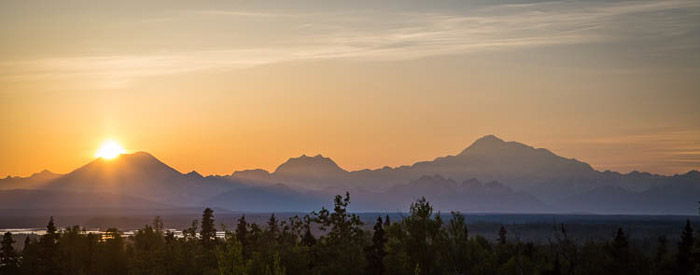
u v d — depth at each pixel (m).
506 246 88.44
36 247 112.31
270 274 63.94
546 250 85.44
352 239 80.50
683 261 79.44
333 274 75.06
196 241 102.06
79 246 113.75
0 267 110.50
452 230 77.00
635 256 81.31
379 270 74.19
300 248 75.62
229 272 64.38
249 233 89.50
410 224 75.31
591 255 80.25
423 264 74.00
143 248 111.75
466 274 73.38
